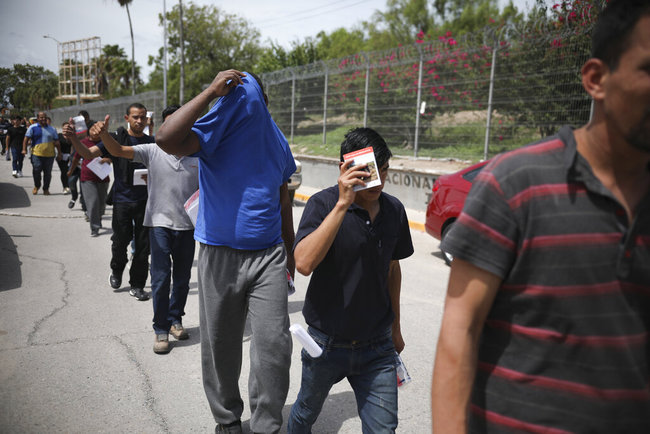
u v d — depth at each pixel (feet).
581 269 3.61
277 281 8.31
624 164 3.67
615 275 3.61
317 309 7.24
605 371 3.68
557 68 28.84
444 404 3.88
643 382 3.72
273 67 76.84
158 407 10.58
